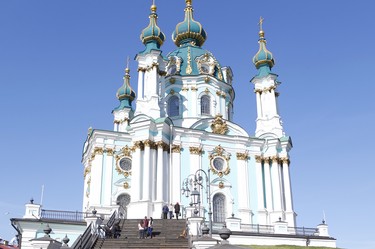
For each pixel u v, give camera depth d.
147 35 50.97
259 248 36.12
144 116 47.03
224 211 47.03
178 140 47.53
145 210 42.28
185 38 60.91
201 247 20.84
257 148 50.91
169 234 31.59
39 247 21.92
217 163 48.62
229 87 56.72
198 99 53.41
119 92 62.28
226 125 51.31
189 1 62.56
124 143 47.53
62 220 38.12
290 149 52.41
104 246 26.84
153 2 52.88
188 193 44.50
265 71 55.81
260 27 58.50
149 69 49.62
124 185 45.94
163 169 45.22
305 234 43.19
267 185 49.53
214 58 57.34
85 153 53.25
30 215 37.72
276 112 53.81
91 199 44.62
